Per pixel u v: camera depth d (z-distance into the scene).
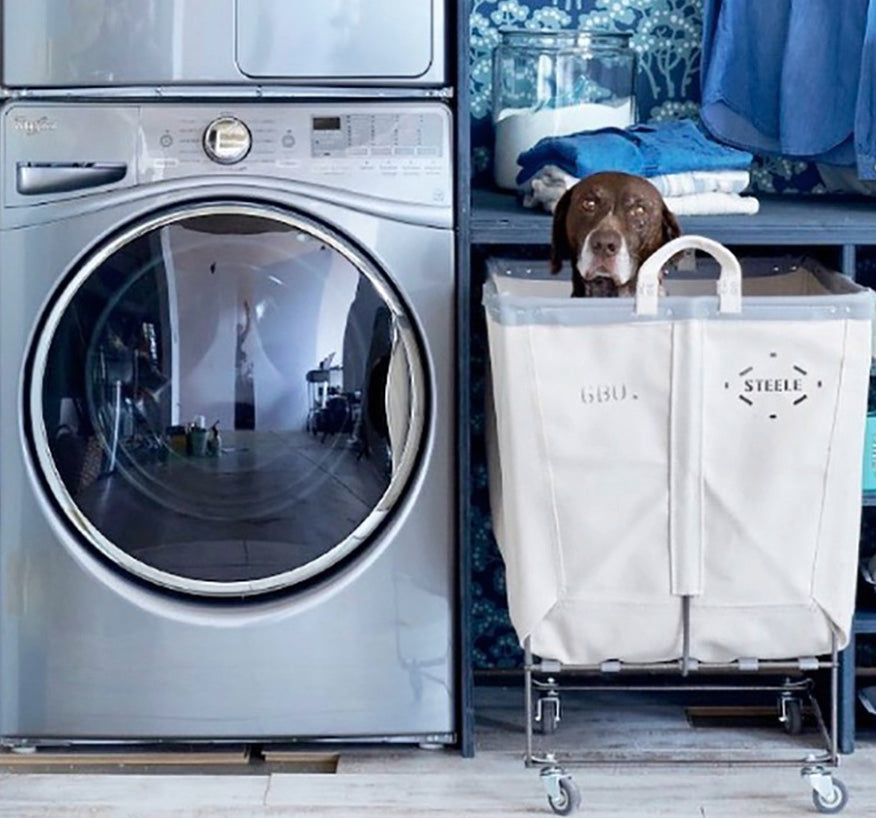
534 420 2.45
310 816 2.56
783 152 3.05
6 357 2.67
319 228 2.65
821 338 2.42
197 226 2.65
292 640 2.72
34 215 2.64
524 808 2.59
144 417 2.68
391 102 2.67
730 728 2.91
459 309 2.68
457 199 2.67
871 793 2.62
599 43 3.07
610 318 2.42
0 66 2.66
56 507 2.71
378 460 2.70
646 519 2.48
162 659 2.73
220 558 2.71
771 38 3.08
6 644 2.73
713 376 2.43
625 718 2.96
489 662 3.24
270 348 2.66
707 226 2.70
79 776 2.71
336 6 2.65
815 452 2.45
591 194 2.53
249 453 2.68
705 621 2.52
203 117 2.65
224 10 2.64
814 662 2.58
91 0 2.63
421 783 2.68
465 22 2.65
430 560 2.72
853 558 2.50
